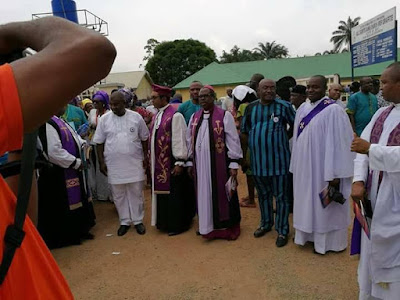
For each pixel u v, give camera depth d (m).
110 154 4.87
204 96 4.46
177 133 4.68
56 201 4.50
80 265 4.13
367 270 2.72
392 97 2.55
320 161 3.82
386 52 8.39
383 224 2.49
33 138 0.80
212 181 4.44
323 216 3.88
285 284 3.43
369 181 2.65
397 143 2.49
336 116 3.72
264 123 4.22
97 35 0.68
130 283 3.65
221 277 3.64
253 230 4.86
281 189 4.27
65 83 0.64
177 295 3.36
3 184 0.78
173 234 4.89
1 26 0.74
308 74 29.55
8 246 0.74
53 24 0.70
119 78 36.31
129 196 5.01
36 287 0.79
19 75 0.61
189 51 39.78
